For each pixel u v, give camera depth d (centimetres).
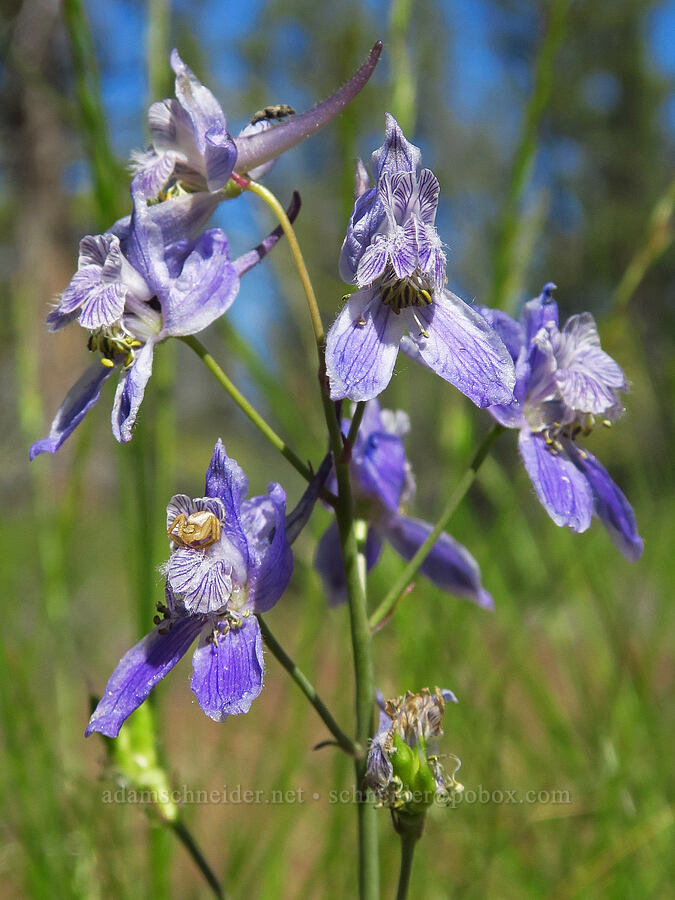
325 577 15
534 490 13
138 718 14
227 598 12
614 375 13
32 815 18
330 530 15
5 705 18
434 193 12
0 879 19
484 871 17
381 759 12
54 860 17
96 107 18
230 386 12
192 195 12
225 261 12
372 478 14
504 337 13
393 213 12
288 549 12
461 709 19
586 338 13
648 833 18
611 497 13
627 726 19
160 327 12
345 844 18
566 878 18
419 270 12
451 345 12
